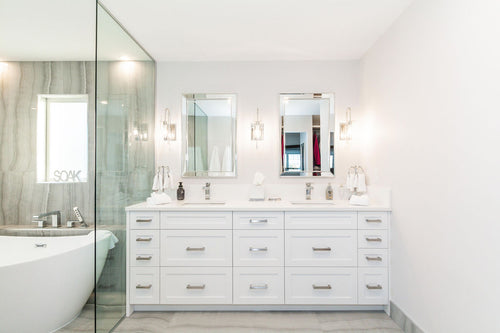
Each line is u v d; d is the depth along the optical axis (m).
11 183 2.91
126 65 2.34
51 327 2.07
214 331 2.06
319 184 2.93
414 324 1.92
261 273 2.31
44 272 1.97
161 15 2.10
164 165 2.96
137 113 2.56
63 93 2.94
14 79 2.95
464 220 1.47
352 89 2.94
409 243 2.01
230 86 2.96
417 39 1.88
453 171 1.55
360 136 2.92
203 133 2.98
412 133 1.96
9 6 2.01
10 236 2.66
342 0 1.92
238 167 2.95
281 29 2.32
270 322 2.18
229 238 2.32
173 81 2.96
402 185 2.10
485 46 1.32
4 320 1.87
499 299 1.26
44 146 2.94
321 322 2.18
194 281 2.32
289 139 2.95
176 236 2.33
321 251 2.31
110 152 2.08
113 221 2.14
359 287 2.30
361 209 2.28
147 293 2.31
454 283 1.55
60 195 2.90
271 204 2.55
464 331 1.47
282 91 2.95
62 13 2.09
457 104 1.51
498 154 1.26
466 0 1.44
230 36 2.44
